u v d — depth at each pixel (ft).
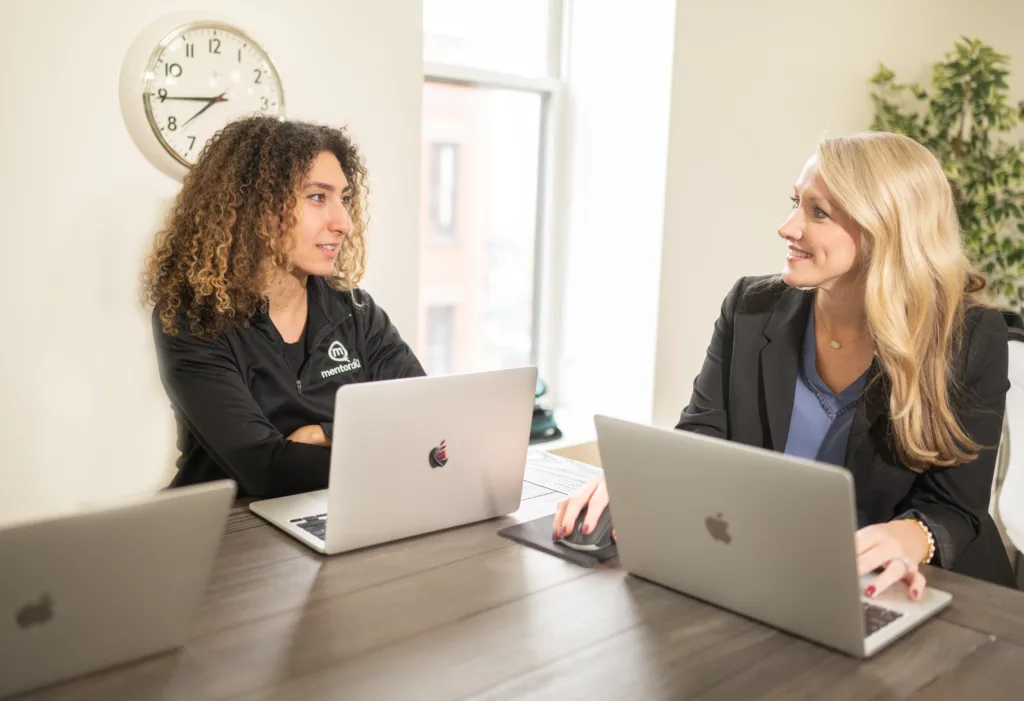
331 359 6.78
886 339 5.25
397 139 8.71
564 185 11.57
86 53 6.89
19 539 2.95
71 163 6.96
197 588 3.40
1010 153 12.12
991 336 5.53
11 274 6.81
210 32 7.36
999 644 3.67
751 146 11.25
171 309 6.20
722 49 10.59
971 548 5.15
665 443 3.82
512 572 4.27
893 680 3.35
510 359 11.90
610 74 10.84
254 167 6.31
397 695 3.15
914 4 12.94
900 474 5.49
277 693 3.14
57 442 7.18
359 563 4.31
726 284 11.37
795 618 3.64
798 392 5.98
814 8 11.62
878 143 5.37
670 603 3.98
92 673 3.22
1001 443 6.63
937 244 5.28
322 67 8.10
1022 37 13.47
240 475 5.82
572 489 5.57
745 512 3.63
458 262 11.12
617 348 11.14
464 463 4.69
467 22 10.54
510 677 3.30
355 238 7.19
